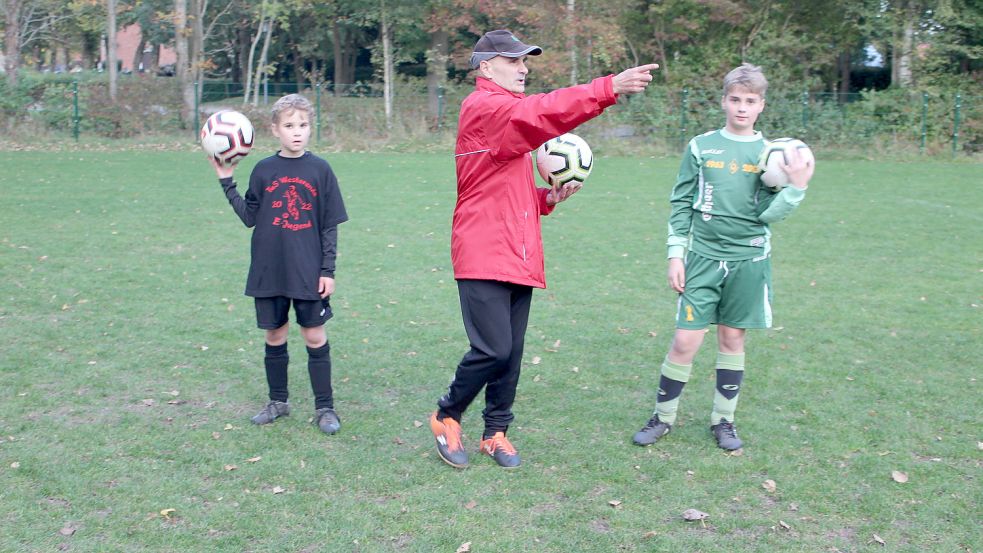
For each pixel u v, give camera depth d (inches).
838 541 136.9
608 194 561.9
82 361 221.8
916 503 149.5
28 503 145.0
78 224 421.1
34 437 172.7
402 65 1531.7
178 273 325.4
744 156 163.5
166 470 159.0
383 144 858.1
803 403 199.2
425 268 342.6
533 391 206.5
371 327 259.8
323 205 174.4
